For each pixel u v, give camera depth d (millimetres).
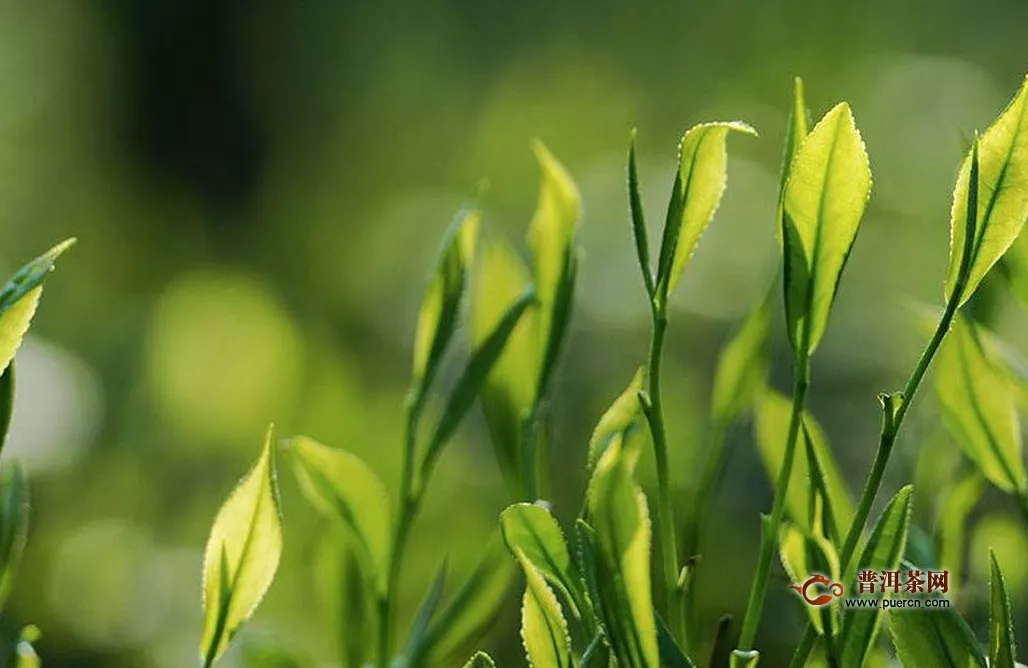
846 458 1530
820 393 1622
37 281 554
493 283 628
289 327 1629
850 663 554
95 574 1606
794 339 551
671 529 562
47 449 1822
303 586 1292
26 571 1636
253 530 565
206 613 566
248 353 1600
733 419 616
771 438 610
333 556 641
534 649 548
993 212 542
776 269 619
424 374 612
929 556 609
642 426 580
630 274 2139
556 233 604
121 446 1758
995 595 549
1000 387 598
